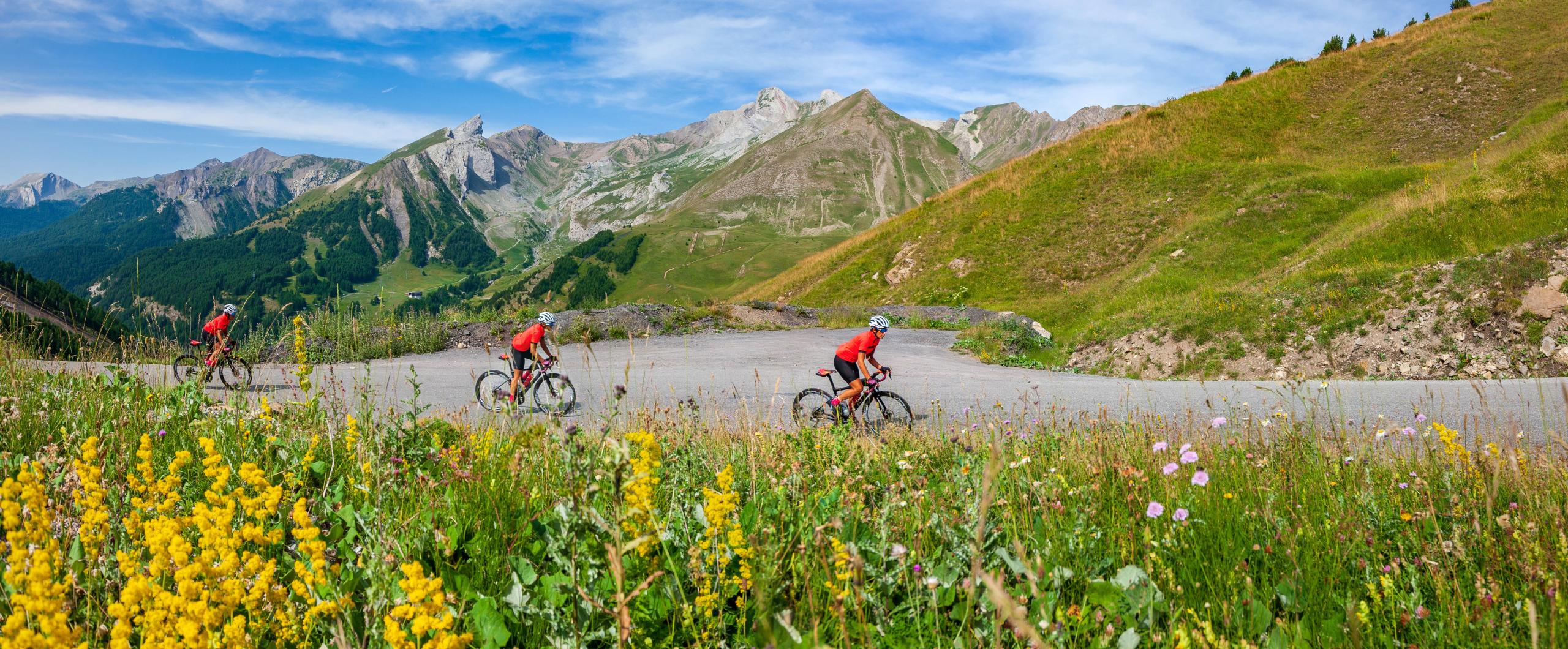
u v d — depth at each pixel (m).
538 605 2.56
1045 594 2.56
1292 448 5.44
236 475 3.97
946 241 39.00
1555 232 15.22
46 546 1.83
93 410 5.81
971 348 21.55
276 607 2.19
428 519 3.14
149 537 2.06
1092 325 20.25
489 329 21.11
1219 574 2.84
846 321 27.81
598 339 21.70
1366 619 2.46
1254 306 17.03
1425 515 3.41
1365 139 36.69
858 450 5.59
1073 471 4.67
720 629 2.48
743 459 4.59
